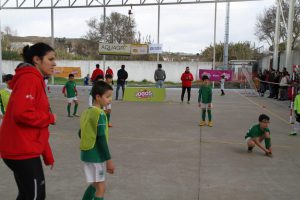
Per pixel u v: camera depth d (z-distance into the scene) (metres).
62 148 6.82
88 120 3.38
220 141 7.79
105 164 3.49
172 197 4.38
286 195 4.58
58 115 11.32
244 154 6.67
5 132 2.64
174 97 18.58
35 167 2.67
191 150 6.88
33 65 2.75
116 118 10.92
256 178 5.25
